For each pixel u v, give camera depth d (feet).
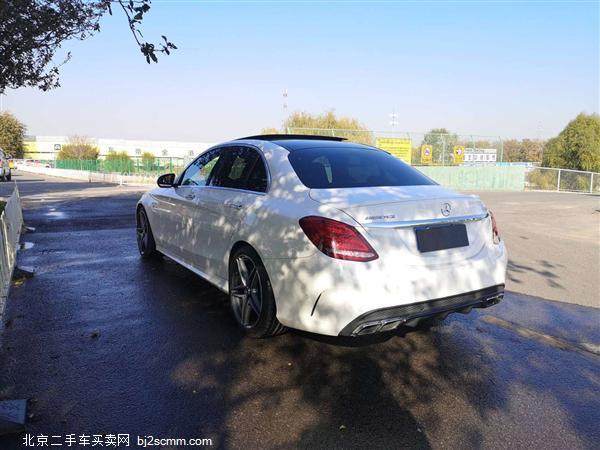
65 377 10.94
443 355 12.69
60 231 31.19
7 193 62.23
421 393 10.66
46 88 27.37
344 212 10.74
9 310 15.34
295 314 11.30
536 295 18.90
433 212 11.46
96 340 13.03
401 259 10.78
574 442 9.01
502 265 12.71
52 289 17.62
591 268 23.89
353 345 13.10
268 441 8.79
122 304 16.01
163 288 17.84
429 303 10.99
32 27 22.25
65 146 297.94
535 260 25.66
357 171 13.44
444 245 11.55
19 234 28.37
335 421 9.46
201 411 9.70
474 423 9.55
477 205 12.71
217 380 10.96
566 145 144.56
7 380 10.75
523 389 10.99
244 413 9.66
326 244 10.59
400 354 12.64
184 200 17.16
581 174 105.50
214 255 14.88
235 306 13.87
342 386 10.84
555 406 10.28
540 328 15.05
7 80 25.29
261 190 13.37
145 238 21.94
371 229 10.60
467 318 15.78
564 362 12.53
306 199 11.71
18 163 251.80
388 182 13.21
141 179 108.68
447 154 106.42
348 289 10.32
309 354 12.44
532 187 114.42
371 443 8.80
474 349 13.16
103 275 19.61
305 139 15.58
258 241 12.35
